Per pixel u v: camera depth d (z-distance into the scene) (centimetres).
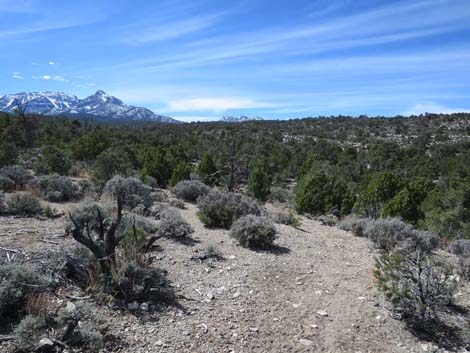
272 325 470
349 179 3375
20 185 1176
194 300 509
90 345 363
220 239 807
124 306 457
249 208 988
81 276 486
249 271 635
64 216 818
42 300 404
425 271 518
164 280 539
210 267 634
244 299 530
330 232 1017
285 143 6556
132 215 761
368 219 1057
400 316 503
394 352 430
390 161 4275
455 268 700
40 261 500
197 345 407
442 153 5359
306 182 1430
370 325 483
